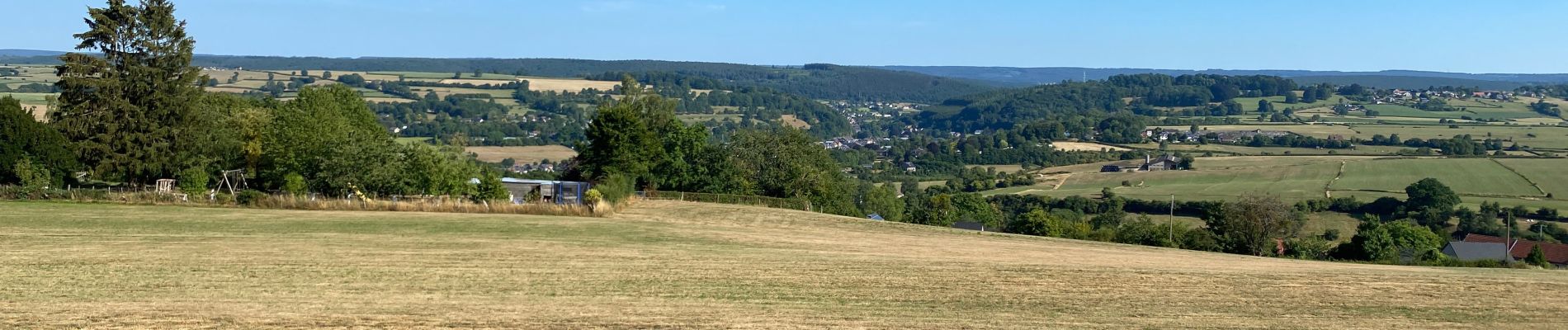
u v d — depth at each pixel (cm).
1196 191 10738
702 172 8725
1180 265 3544
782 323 2136
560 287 2672
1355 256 6106
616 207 6000
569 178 8419
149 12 6750
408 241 3831
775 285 2766
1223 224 6153
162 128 6662
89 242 3572
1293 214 6725
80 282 2584
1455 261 4928
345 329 1986
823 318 2230
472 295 2523
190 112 6788
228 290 2527
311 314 2161
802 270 3091
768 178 8919
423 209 5447
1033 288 2767
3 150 5838
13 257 3061
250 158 6800
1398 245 6681
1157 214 10025
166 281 2638
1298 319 2316
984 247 4403
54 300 2302
